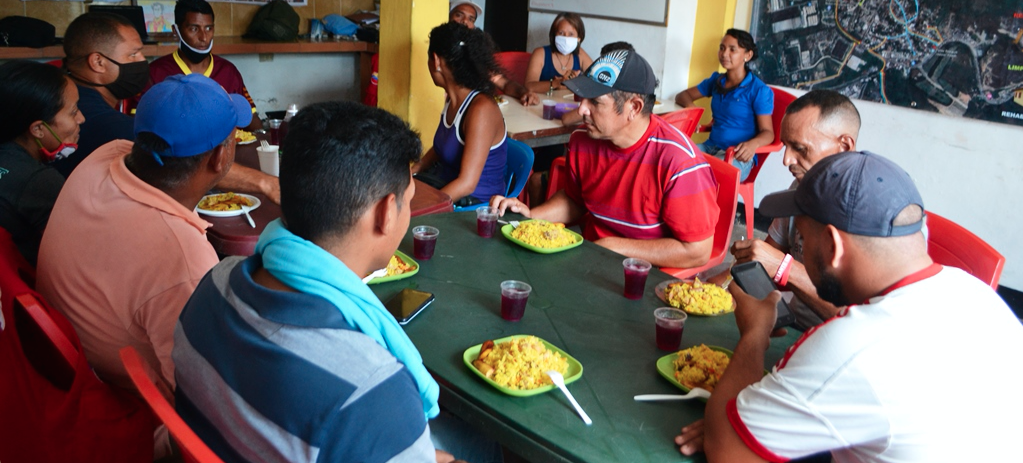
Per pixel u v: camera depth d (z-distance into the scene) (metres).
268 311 0.92
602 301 1.74
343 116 0.96
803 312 2.11
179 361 1.02
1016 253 3.69
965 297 1.08
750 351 1.28
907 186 1.11
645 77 2.17
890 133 4.09
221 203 2.13
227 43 5.13
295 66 5.80
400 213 1.02
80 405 1.26
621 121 2.19
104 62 2.39
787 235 2.22
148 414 1.38
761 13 4.57
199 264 1.37
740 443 1.13
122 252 1.34
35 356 1.34
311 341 0.90
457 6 4.61
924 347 1.03
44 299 1.34
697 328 1.64
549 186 3.14
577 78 2.17
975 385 1.03
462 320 1.59
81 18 2.40
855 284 1.15
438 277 1.81
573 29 4.69
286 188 0.96
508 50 6.85
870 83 4.11
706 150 4.39
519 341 1.42
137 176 1.40
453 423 1.62
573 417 1.26
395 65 3.83
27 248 1.84
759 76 4.68
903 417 1.02
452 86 2.86
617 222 2.41
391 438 0.90
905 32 3.88
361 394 0.88
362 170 0.94
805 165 1.99
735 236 4.34
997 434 1.04
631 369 1.44
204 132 1.36
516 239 2.05
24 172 1.79
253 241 1.94
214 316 0.99
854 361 1.04
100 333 1.40
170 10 5.16
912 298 1.07
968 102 3.71
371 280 1.72
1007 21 3.48
